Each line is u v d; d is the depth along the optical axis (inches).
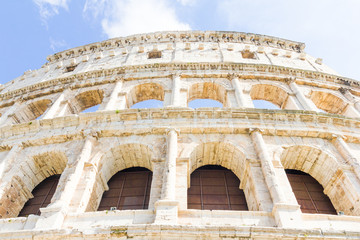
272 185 680.4
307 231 544.7
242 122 876.6
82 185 725.9
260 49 1519.4
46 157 876.6
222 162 876.6
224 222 608.7
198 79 1189.7
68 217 635.5
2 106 1291.8
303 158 858.8
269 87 1185.4
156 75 1206.3
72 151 836.6
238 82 1159.6
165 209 614.2
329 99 1216.2
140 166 900.0
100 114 912.3
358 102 1174.3
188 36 1648.6
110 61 1471.5
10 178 812.0
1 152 904.3
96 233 551.5
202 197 800.9
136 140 848.9
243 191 813.2
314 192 844.0
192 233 542.0
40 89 1298.0
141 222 609.3
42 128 930.1
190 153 799.1
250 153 797.2
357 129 906.7
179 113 894.4
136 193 826.2
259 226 580.4
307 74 1262.3
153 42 1622.8
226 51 1487.5
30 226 624.1
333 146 855.1
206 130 857.5
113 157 852.6
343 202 768.3
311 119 901.2
